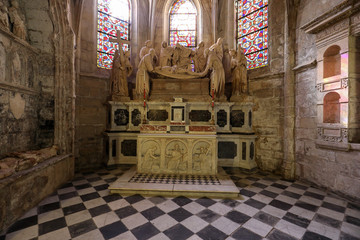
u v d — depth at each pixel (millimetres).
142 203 3139
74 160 5004
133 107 5598
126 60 5680
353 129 3326
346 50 3342
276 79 5133
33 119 3934
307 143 4250
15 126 3412
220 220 2631
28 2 3984
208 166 4309
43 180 3289
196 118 5480
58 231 2336
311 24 3887
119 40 5465
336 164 3537
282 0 5051
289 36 4707
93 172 5008
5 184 2316
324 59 3809
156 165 4355
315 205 3121
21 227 2410
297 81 4582
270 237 2258
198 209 2947
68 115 4391
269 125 5250
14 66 3355
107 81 5875
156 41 7098
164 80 5875
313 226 2500
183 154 4320
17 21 3561
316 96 4020
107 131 5555
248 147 5195
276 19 5211
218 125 5496
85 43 5504
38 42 4090
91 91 5512
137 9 6711
